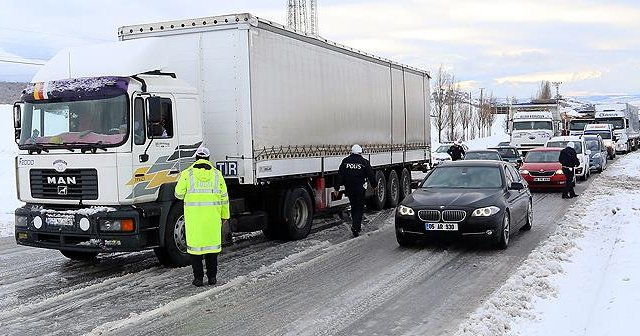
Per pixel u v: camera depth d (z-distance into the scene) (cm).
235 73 1076
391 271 932
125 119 909
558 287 793
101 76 921
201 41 1096
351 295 796
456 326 660
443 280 870
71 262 1052
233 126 1082
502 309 700
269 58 1137
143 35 1139
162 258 995
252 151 1078
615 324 590
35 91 954
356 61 1534
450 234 1059
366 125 1595
